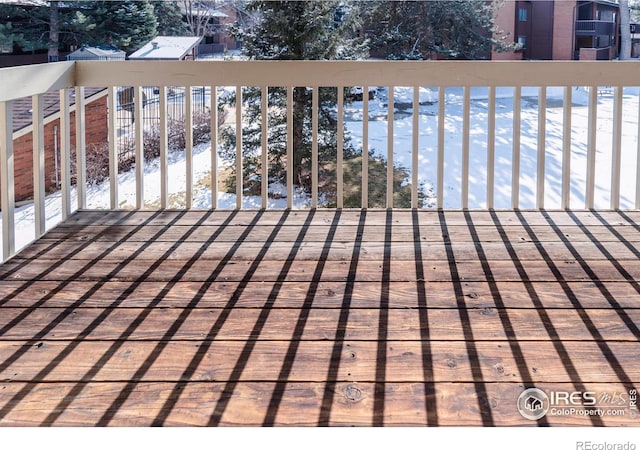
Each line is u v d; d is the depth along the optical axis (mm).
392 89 3178
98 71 3164
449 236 2809
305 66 3148
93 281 2232
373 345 1715
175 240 2762
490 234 2830
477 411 1389
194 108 8453
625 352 1662
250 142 7348
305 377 1537
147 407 1405
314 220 3107
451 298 2066
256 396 1448
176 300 2055
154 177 7086
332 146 7211
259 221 3092
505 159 7488
